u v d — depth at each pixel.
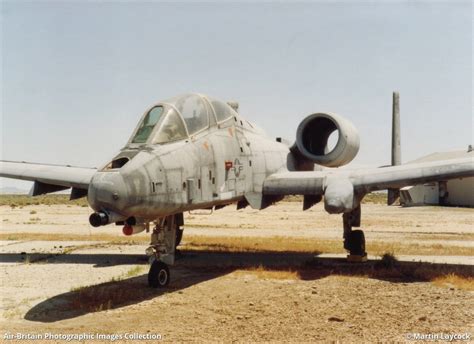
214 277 10.66
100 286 9.61
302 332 6.39
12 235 20.33
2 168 13.80
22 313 7.52
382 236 20.08
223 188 10.52
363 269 11.73
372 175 11.33
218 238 19.11
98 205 7.70
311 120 13.91
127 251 15.38
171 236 9.80
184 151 9.37
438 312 7.46
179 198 8.94
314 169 15.86
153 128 9.27
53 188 13.91
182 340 6.05
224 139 10.90
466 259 13.45
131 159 8.26
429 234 20.95
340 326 6.68
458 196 45.69
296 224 27.62
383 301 8.22
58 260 13.34
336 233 21.70
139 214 8.20
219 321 6.95
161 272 9.57
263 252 15.20
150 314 7.39
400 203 52.88
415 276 10.66
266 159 12.64
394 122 16.55
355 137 13.98
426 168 10.98
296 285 9.70
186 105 10.23
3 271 11.51
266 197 12.57
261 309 7.65
